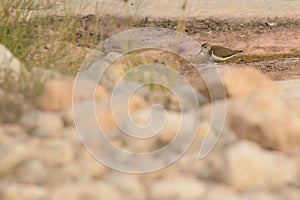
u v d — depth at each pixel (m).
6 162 14.59
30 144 15.59
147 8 38.94
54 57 22.80
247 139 15.95
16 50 22.91
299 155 15.52
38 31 25.70
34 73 19.16
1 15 24.64
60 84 18.11
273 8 39.72
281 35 36.66
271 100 16.39
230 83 18.36
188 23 38.06
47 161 14.87
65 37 25.73
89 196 13.34
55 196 13.34
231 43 35.91
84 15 35.53
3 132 16.27
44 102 17.73
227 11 39.44
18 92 18.33
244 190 14.03
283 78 30.48
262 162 14.33
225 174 14.12
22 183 14.09
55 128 16.56
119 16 36.09
